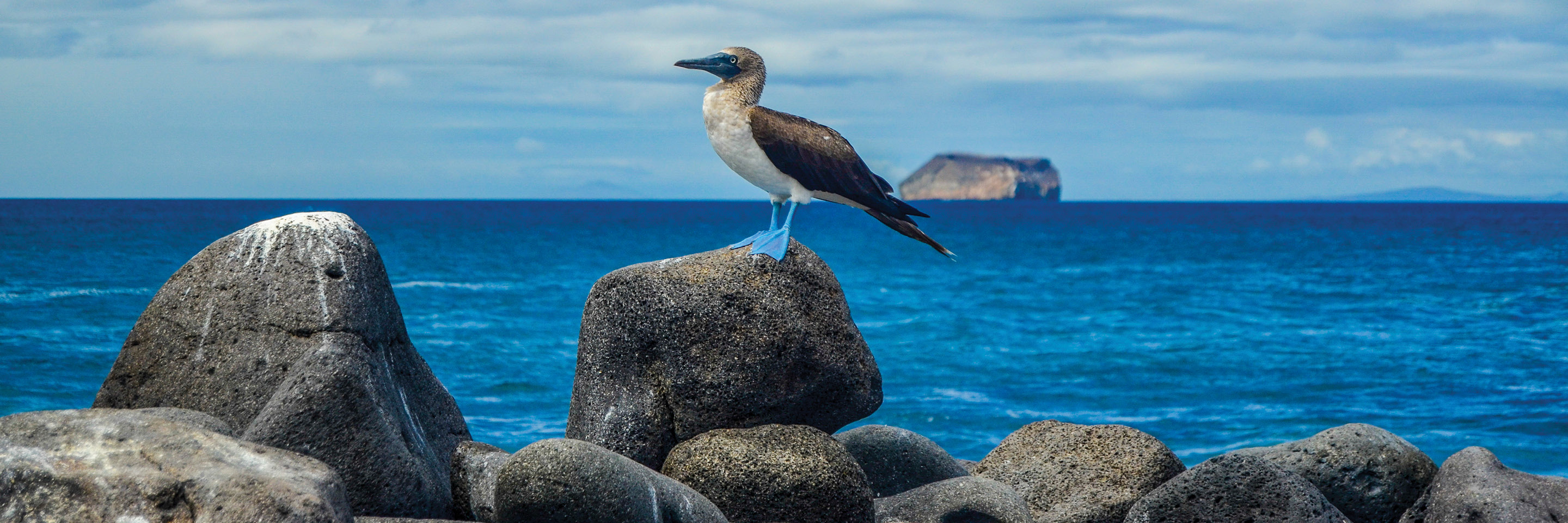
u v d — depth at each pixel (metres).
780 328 7.23
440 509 6.66
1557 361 21.03
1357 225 115.69
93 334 22.69
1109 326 27.27
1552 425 15.24
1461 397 17.50
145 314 7.07
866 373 7.52
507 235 80.94
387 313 7.34
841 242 71.56
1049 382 19.05
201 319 6.92
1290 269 48.97
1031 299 34.59
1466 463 7.30
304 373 6.36
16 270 37.69
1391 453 7.93
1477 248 66.69
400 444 6.46
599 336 7.37
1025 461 8.75
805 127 7.47
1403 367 20.58
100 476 4.71
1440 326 27.33
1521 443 14.31
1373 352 22.45
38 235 63.84
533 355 21.27
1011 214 170.50
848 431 8.80
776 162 7.41
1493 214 175.25
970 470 9.02
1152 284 40.81
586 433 7.32
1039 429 9.13
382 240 69.69
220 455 5.04
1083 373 20.00
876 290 37.97
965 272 46.94
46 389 17.17
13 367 18.59
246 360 6.74
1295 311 31.19
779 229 7.67
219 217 108.50
